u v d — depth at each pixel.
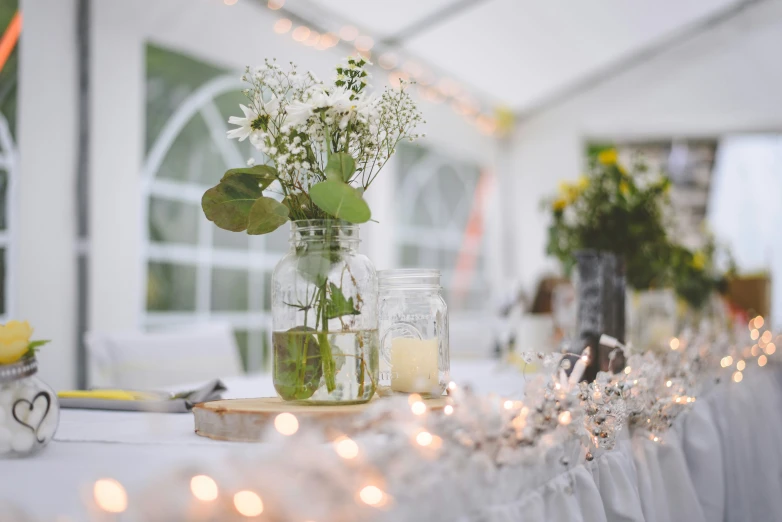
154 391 1.27
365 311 0.90
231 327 2.99
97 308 2.34
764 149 5.29
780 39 4.90
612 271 1.42
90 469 0.68
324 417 0.78
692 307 2.33
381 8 3.50
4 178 2.12
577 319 1.44
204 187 2.87
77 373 2.29
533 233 5.25
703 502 1.36
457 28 3.88
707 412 1.42
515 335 1.92
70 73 2.30
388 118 0.97
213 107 2.91
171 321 2.70
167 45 2.68
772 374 2.22
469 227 4.90
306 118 0.92
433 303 1.03
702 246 2.58
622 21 4.41
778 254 5.24
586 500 0.91
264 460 0.60
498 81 4.70
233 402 0.92
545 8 3.95
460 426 0.71
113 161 2.41
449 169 4.70
